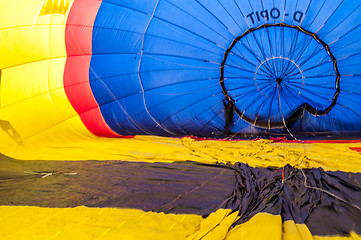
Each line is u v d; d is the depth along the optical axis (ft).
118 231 6.97
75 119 17.30
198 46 17.02
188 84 17.90
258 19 15.89
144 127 18.21
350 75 15.90
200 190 9.34
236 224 7.11
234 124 17.94
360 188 8.60
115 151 14.29
